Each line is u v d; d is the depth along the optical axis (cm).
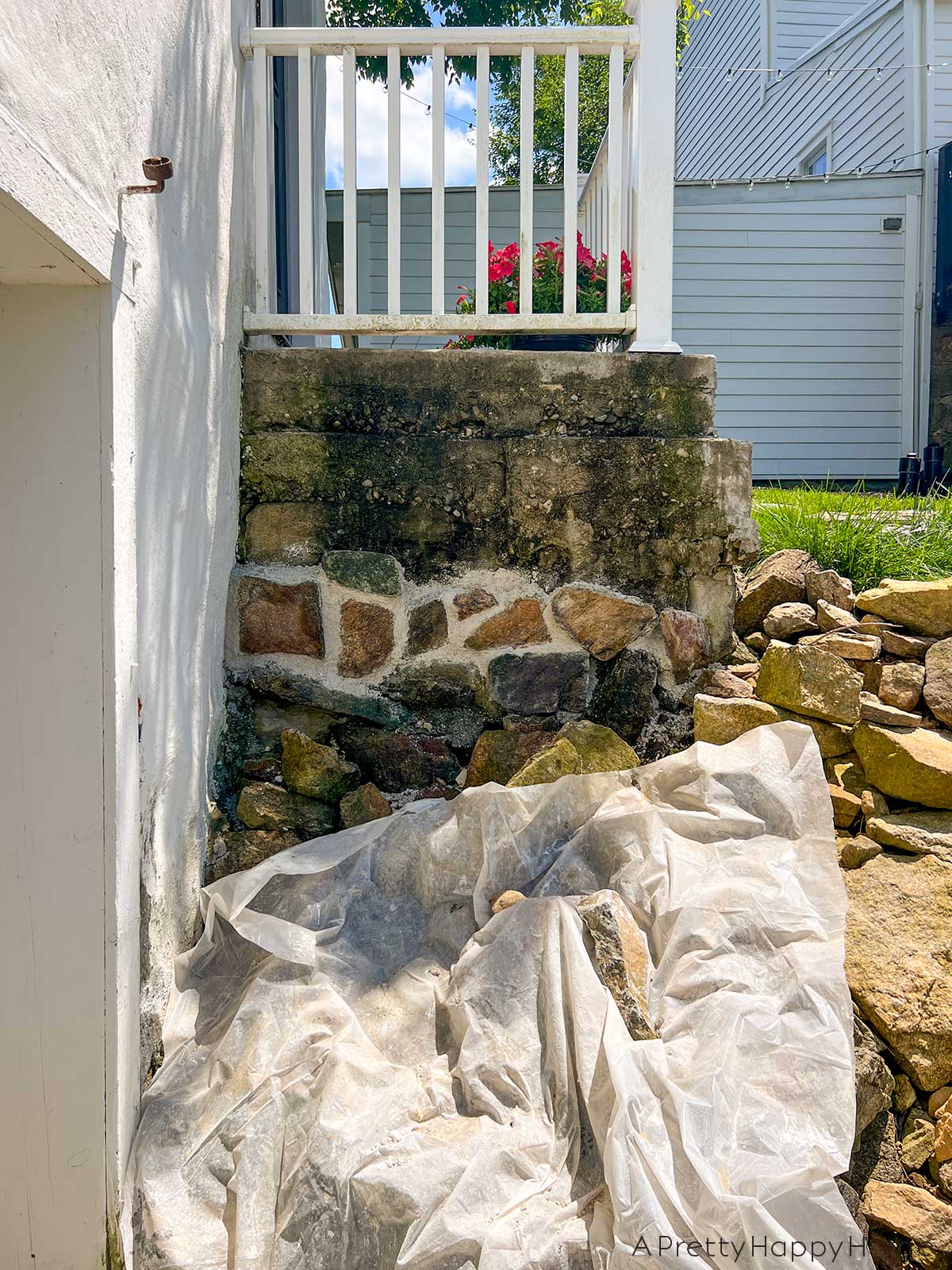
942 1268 162
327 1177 158
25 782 160
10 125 114
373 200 744
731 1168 150
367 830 230
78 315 154
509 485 273
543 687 274
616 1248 141
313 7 457
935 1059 180
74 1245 162
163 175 158
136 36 169
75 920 160
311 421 273
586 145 1228
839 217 794
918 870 211
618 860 210
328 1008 191
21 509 157
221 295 246
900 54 799
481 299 280
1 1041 162
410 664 274
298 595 268
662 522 274
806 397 809
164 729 198
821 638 265
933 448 783
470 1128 165
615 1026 168
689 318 802
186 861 216
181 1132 173
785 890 197
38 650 158
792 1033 171
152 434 186
